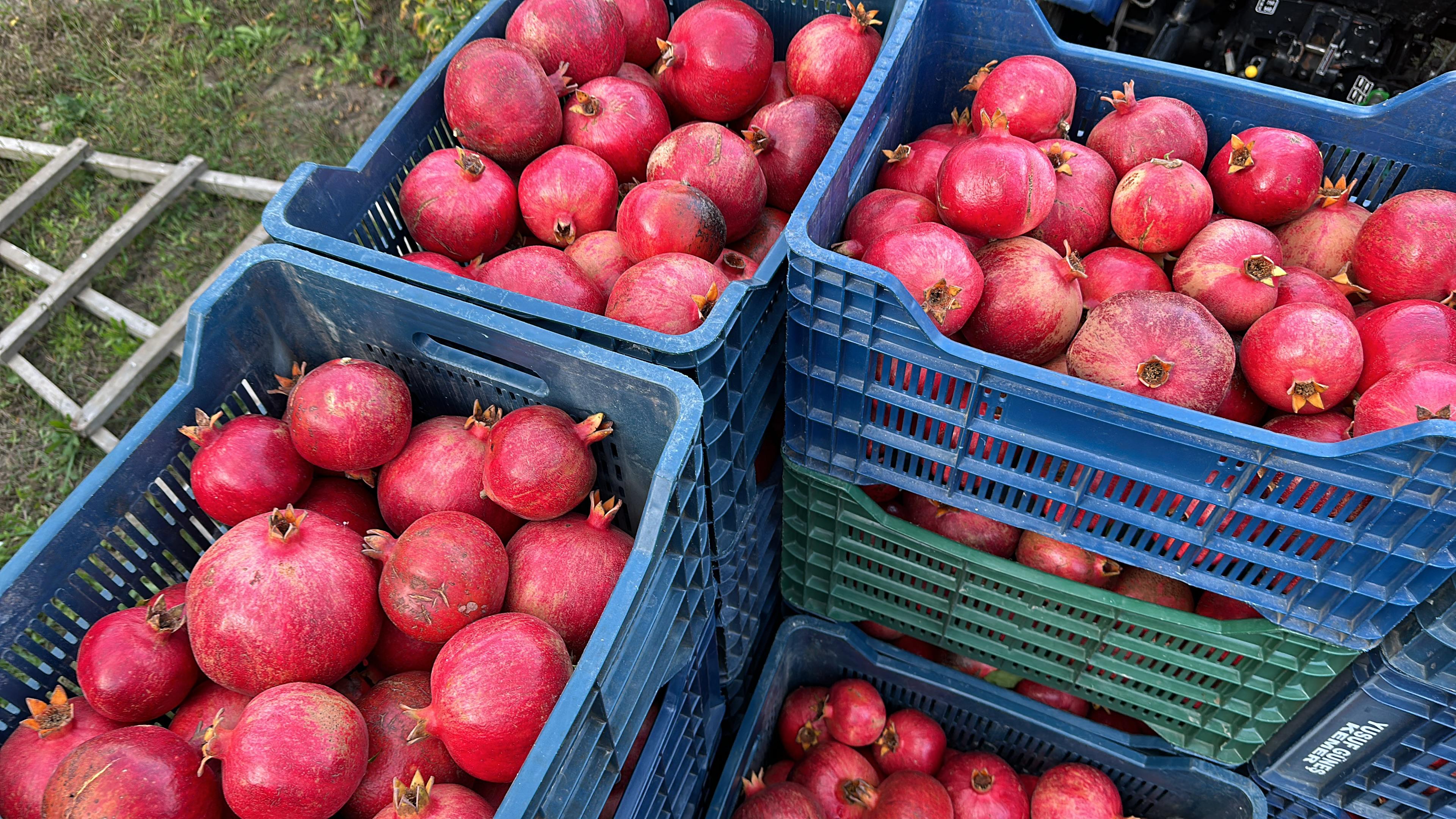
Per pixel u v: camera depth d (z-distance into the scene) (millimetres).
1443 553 511
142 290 1385
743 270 724
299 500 619
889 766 836
